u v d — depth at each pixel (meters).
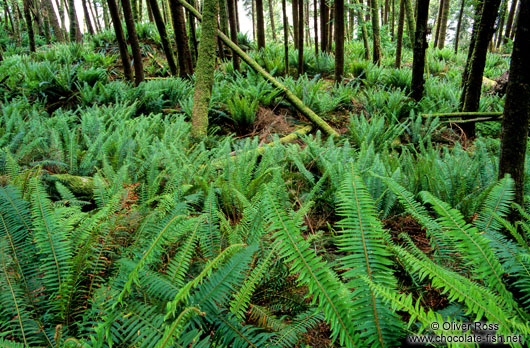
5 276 1.51
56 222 1.84
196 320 1.37
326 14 12.48
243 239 2.15
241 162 3.51
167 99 7.34
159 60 11.34
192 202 2.67
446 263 1.90
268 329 1.55
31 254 1.72
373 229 1.38
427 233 2.03
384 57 15.26
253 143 4.23
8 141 4.00
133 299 1.48
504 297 1.41
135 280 1.36
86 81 7.54
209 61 5.20
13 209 1.86
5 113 4.90
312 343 1.65
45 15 17.42
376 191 3.03
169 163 3.32
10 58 11.13
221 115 6.12
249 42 14.85
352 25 22.28
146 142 4.04
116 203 2.07
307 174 3.49
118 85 7.21
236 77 9.14
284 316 1.62
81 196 3.19
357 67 10.45
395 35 21.80
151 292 1.51
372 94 7.36
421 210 2.16
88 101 6.72
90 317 1.50
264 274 1.84
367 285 1.28
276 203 1.35
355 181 1.51
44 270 1.66
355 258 1.36
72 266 1.56
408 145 5.35
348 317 1.20
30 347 1.29
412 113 5.86
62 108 6.87
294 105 6.38
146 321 1.34
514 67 2.07
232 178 3.19
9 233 1.75
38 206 1.75
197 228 1.88
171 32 12.91
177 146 4.19
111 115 5.57
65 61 10.20
